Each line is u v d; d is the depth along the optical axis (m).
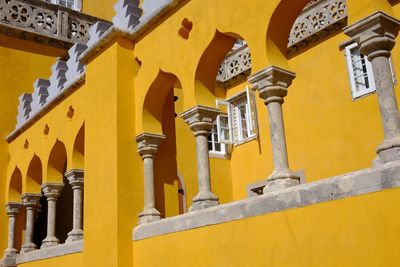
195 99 5.66
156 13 6.45
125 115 6.66
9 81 11.29
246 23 5.07
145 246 5.98
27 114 10.49
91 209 6.79
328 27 11.09
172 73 6.16
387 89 3.79
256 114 13.37
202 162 5.52
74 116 8.26
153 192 6.45
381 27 3.85
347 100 10.72
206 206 5.30
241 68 13.80
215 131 14.31
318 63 11.45
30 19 11.94
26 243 9.55
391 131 3.71
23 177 9.94
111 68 6.90
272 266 4.26
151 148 6.54
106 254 6.27
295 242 4.08
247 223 4.58
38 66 11.91
